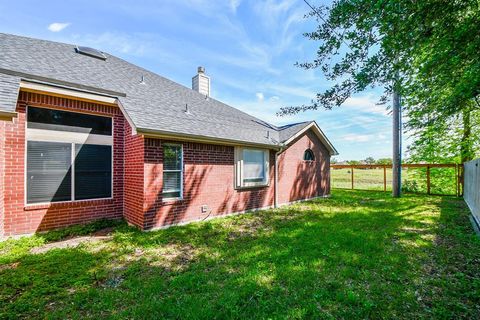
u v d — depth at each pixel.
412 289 3.24
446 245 4.91
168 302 2.88
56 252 4.47
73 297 3.05
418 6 2.85
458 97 4.63
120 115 6.84
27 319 2.63
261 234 5.74
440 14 2.96
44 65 6.07
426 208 8.91
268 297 3.02
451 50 3.44
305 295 3.06
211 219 7.41
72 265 3.95
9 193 5.08
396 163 12.02
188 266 3.98
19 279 3.43
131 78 8.30
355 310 2.77
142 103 6.83
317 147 12.61
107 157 6.62
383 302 2.92
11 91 4.42
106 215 6.53
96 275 3.60
